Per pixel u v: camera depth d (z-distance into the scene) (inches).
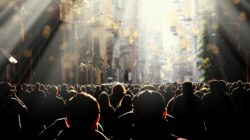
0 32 1200.2
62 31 1694.1
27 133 384.8
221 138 370.0
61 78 1653.5
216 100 371.9
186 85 375.9
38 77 1482.5
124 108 336.2
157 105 167.2
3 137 314.0
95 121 153.6
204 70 1904.5
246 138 376.5
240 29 1754.4
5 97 323.0
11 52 1266.0
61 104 414.6
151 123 168.1
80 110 149.9
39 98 429.1
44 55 1520.7
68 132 151.6
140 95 170.1
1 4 1200.2
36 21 1435.8
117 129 232.7
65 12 1737.2
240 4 1724.9
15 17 1263.5
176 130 367.9
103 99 342.3
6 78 1079.6
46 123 417.4
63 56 1705.2
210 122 373.4
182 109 373.1
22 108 325.4
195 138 367.9
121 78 4013.3
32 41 1416.1
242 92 430.9
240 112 425.4
